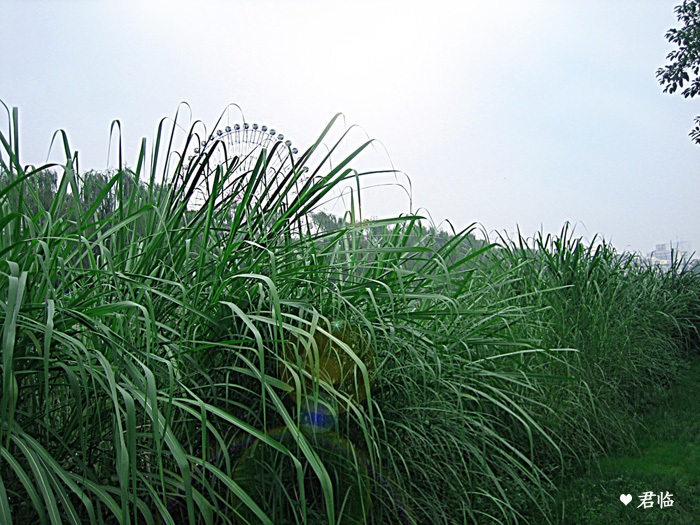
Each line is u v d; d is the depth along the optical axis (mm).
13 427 1947
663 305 9719
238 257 2879
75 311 2098
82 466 2141
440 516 3428
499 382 4137
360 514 2912
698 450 5672
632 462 5406
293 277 3000
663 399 7508
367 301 3316
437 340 3789
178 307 2805
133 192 2936
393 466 3072
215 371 2754
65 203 3072
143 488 2238
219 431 2682
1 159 2492
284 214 2945
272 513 2670
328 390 2596
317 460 2131
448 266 3717
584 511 4262
